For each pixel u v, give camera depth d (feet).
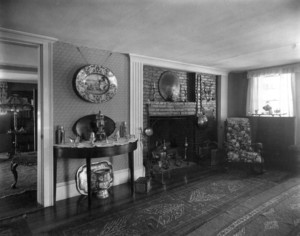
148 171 12.32
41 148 8.59
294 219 7.48
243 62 13.30
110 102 10.57
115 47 9.81
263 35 8.28
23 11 6.08
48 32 7.82
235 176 12.25
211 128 16.26
